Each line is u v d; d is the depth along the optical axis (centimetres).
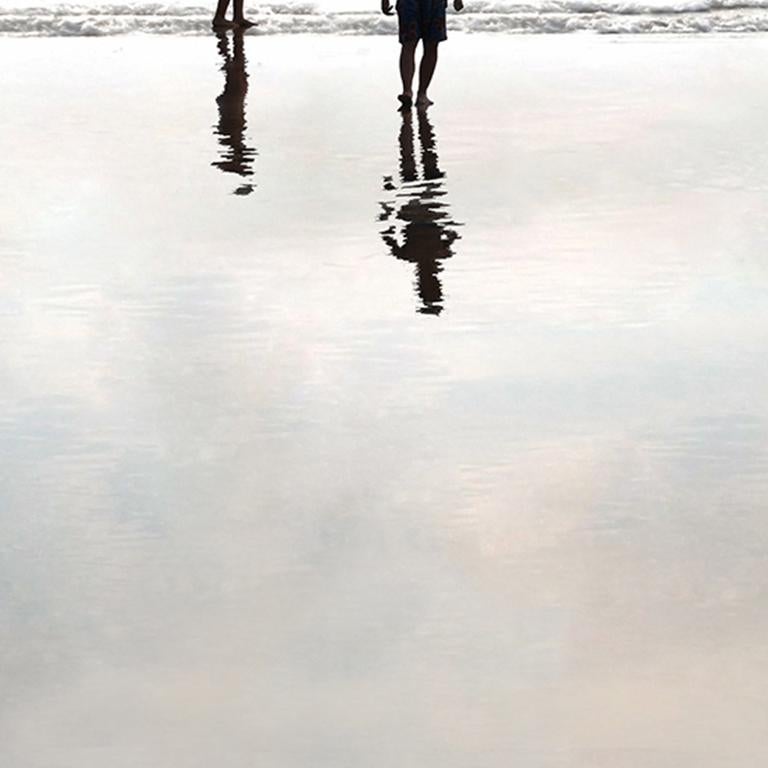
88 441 1066
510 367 1205
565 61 2734
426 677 754
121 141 2120
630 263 1493
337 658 773
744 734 700
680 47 2864
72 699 738
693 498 959
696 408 1113
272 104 2405
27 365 1225
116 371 1209
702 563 871
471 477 995
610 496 964
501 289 1415
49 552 896
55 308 1373
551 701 730
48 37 3094
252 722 716
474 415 1105
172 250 1567
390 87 2544
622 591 840
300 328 1307
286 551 893
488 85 2528
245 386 1170
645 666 761
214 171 1941
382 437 1066
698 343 1257
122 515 946
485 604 827
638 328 1297
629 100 2358
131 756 690
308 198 1795
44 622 813
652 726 708
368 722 714
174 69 2730
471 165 1956
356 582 854
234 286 1434
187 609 825
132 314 1354
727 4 3269
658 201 1738
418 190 1825
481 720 715
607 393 1146
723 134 2092
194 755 690
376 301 1384
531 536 909
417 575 862
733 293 1392
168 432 1081
